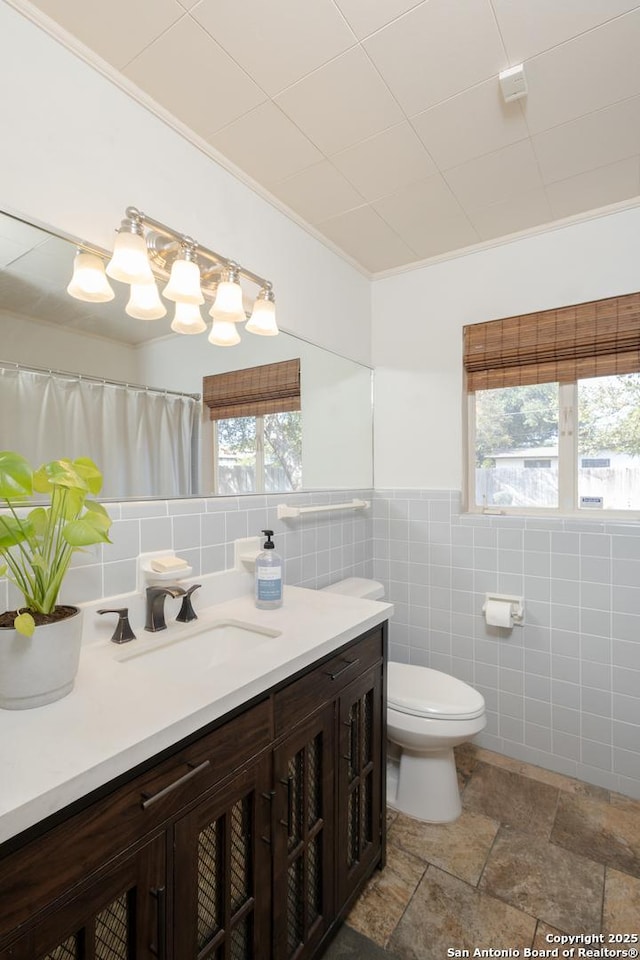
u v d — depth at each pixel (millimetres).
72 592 1140
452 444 2311
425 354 2387
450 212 1953
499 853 1563
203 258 1425
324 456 2160
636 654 1874
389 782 1906
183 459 1472
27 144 1065
